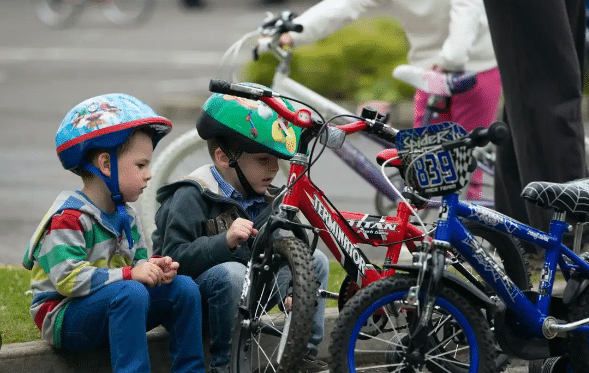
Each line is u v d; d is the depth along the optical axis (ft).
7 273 32.24
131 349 21.06
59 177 52.34
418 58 36.29
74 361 22.76
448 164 20.18
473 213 21.24
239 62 90.12
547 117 28.84
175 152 31.07
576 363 22.03
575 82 28.84
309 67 77.71
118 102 21.91
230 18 158.92
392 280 20.06
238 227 22.24
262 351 22.52
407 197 22.79
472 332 20.21
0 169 54.19
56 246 21.18
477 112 34.99
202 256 22.45
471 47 34.17
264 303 22.35
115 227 22.15
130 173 21.84
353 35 78.95
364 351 21.97
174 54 114.11
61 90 86.79
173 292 22.07
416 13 35.27
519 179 31.94
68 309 21.53
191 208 23.15
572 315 22.12
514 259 25.35
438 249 20.33
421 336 20.02
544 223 29.43
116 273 21.25
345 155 33.94
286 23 33.83
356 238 22.58
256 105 23.00
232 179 23.84
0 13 162.50
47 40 126.00
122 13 145.59
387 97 77.00
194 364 22.15
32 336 24.80
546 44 28.50
